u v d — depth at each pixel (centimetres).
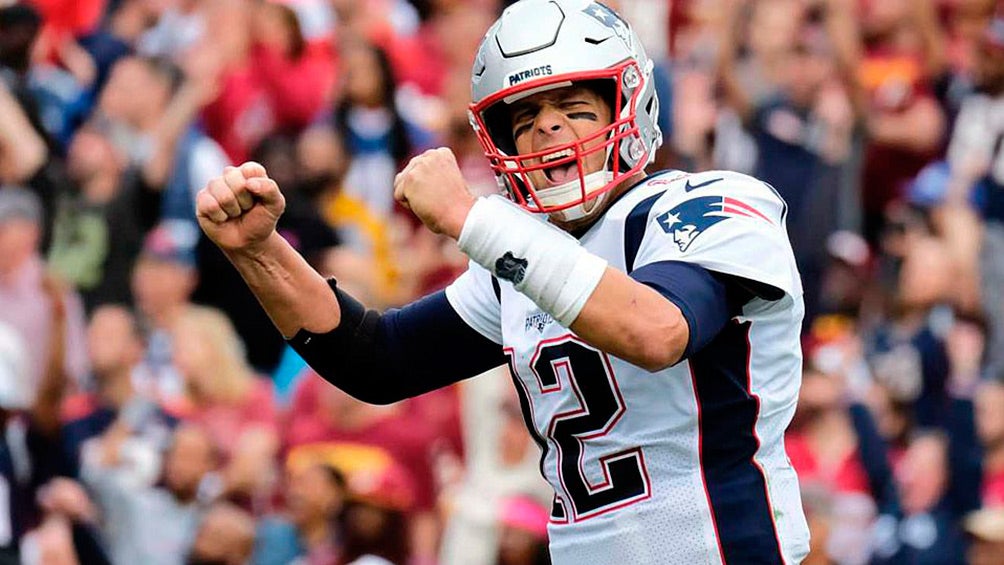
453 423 2684
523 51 1318
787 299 1318
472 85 1364
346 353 1459
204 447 2692
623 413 1333
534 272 1237
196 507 2684
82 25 3850
